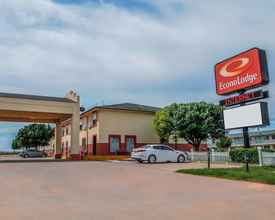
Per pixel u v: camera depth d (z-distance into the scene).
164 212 7.74
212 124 33.91
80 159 32.06
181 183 13.08
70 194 10.31
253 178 13.88
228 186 12.32
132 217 7.22
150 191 11.05
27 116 35.47
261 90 20.81
